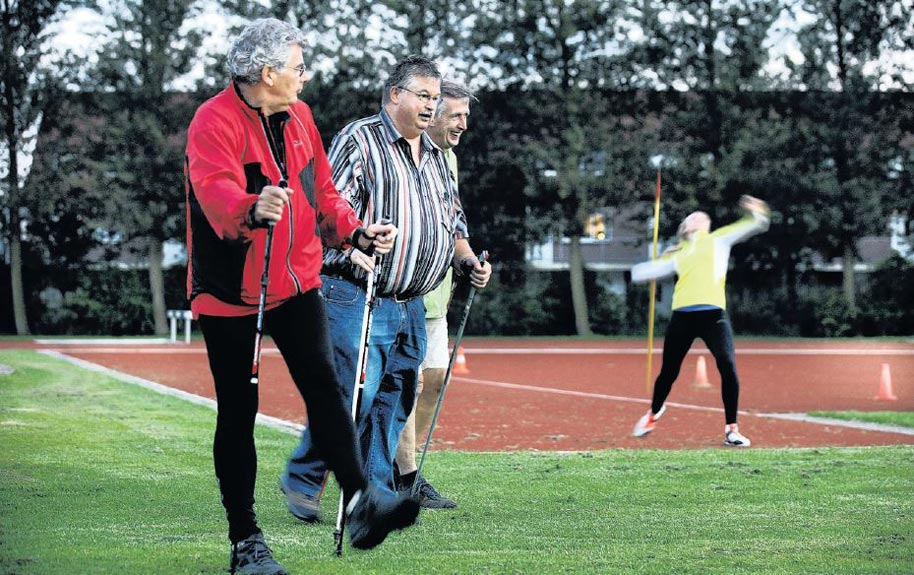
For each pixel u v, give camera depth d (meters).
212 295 4.31
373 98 39.56
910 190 38.78
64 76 38.66
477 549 5.02
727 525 5.64
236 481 4.46
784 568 4.64
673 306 10.02
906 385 18.27
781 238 39.34
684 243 9.93
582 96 39.00
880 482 7.05
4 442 8.56
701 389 17.05
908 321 39.47
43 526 5.46
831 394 16.44
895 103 39.03
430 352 6.82
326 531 5.46
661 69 39.41
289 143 4.36
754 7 38.97
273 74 4.21
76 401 12.16
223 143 4.19
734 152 38.34
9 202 37.97
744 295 41.22
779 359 26.41
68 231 39.81
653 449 9.58
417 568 4.59
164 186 38.06
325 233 4.71
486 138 39.75
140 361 23.16
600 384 18.34
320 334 4.43
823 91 38.91
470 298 5.81
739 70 39.00
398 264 5.58
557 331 41.34
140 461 7.76
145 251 39.47
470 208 40.12
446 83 6.52
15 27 38.66
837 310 39.16
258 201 3.95
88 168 38.31
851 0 38.38
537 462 8.07
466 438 10.45
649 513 5.99
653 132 39.72
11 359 20.28
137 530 5.39
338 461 4.37
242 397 4.43
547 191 39.12
